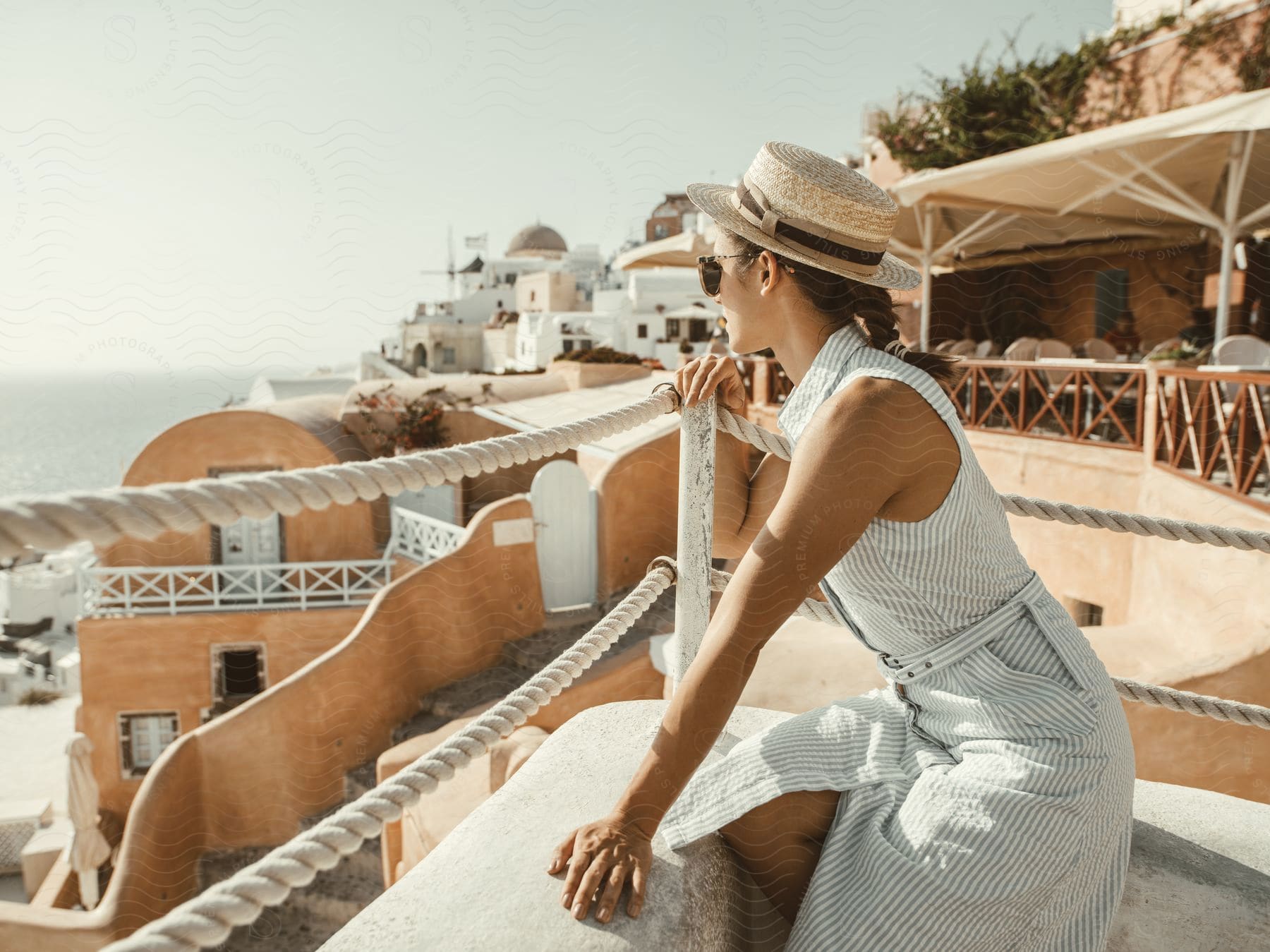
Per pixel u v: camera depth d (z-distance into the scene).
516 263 51.38
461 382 17.55
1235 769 5.20
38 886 11.25
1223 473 6.69
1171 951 1.51
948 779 1.19
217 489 0.76
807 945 1.20
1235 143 7.44
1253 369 6.22
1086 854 1.19
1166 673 5.32
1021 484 8.95
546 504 11.91
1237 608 5.73
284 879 0.89
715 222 1.34
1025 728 1.20
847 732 1.38
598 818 1.39
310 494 0.83
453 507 15.12
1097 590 7.88
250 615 14.29
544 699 1.35
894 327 1.31
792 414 1.31
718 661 1.12
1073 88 11.44
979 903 1.14
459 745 1.19
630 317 33.91
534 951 1.08
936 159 12.30
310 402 16.50
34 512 0.62
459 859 1.28
